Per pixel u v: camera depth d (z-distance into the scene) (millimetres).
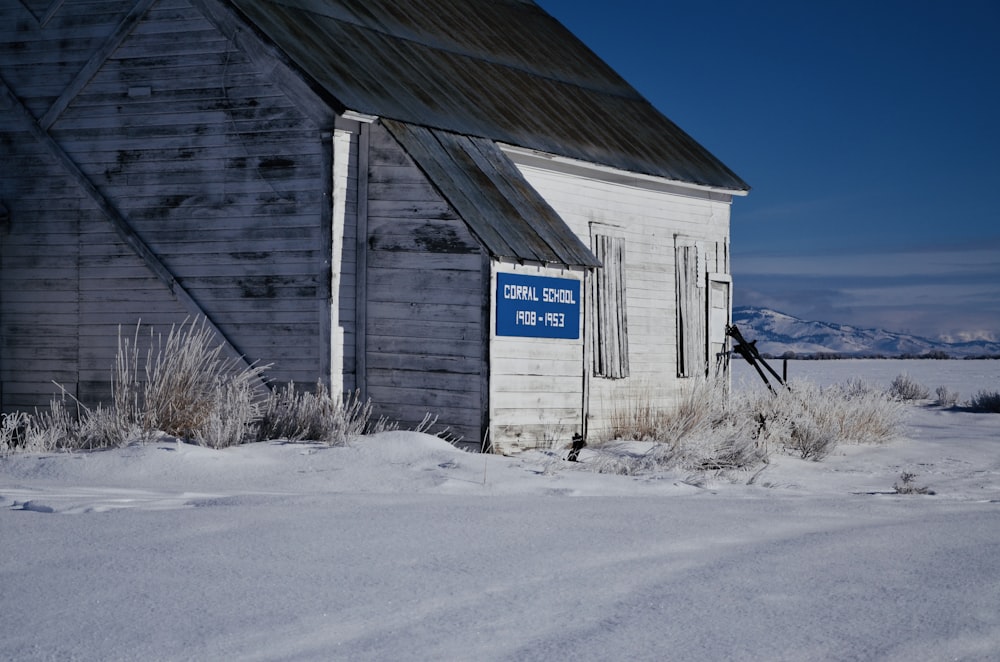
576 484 11094
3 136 17344
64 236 17000
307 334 15438
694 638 4605
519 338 15203
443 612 4965
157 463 11195
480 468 11820
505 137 17922
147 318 16469
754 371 49500
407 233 15391
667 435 17453
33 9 17250
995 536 7621
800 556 6551
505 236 15109
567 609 5066
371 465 11766
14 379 17219
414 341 15312
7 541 6500
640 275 20609
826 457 16859
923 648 4512
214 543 6477
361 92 16000
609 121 22062
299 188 15555
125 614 4840
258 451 12211
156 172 16469
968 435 21469
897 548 6953
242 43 15953
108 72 16781
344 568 5852
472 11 23375
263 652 4312
